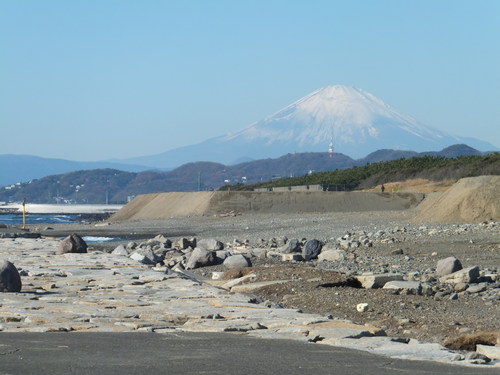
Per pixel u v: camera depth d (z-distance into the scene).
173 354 10.38
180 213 97.12
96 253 33.88
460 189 52.69
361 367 9.64
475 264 29.31
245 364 9.65
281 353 10.70
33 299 17.86
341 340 12.19
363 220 62.75
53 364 9.41
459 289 21.78
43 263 28.20
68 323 14.03
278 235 52.38
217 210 93.19
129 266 27.28
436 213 53.16
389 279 21.73
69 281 22.06
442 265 25.69
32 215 192.12
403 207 90.94
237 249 38.75
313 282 21.75
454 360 10.55
